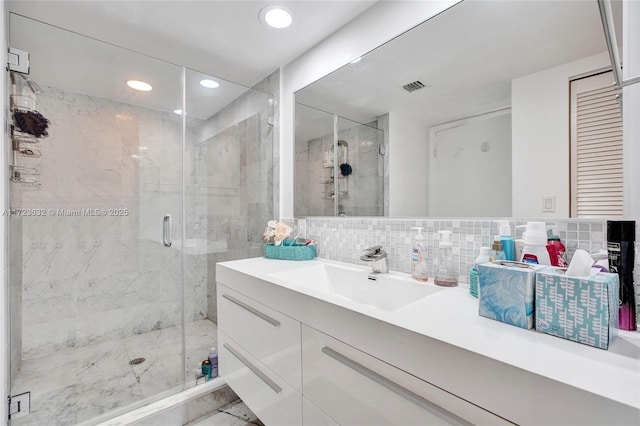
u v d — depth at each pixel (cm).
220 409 159
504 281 68
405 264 126
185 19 148
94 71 172
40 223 173
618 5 75
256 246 214
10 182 142
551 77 88
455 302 85
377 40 136
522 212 94
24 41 142
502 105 98
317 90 169
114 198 198
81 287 191
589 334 56
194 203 212
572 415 43
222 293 148
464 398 55
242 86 210
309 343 91
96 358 184
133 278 201
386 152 134
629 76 72
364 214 144
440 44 114
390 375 68
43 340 179
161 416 145
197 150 210
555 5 88
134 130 198
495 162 100
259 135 212
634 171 72
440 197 115
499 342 57
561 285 59
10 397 138
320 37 164
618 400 39
